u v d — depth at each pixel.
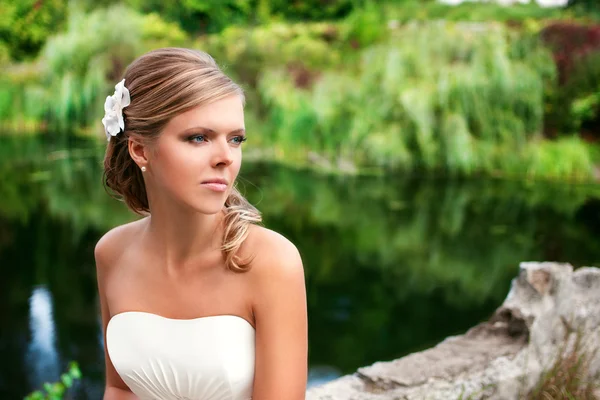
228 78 1.17
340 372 6.49
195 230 1.25
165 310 1.30
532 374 2.08
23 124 14.62
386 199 12.16
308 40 14.29
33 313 7.66
